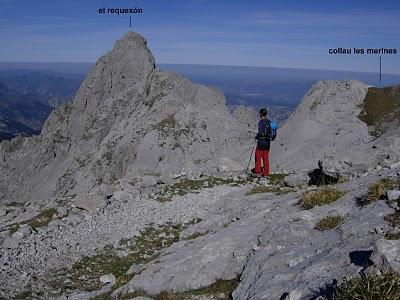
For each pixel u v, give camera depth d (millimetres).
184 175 34281
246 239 15625
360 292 7566
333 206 16031
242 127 152375
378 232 11344
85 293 17016
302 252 12508
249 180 31500
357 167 25094
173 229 23297
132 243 22047
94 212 27062
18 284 18375
